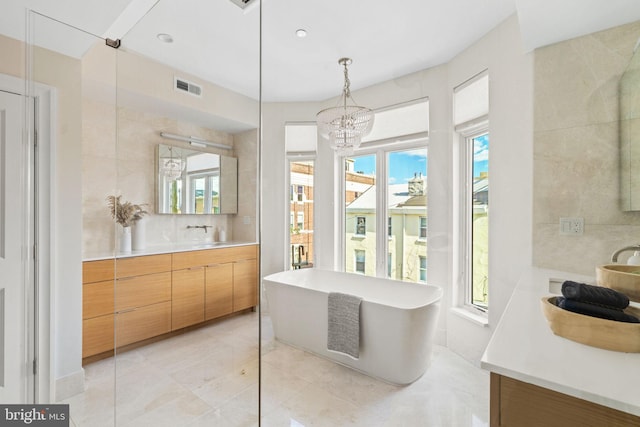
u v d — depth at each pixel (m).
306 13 1.82
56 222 1.72
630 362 0.60
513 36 1.64
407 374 1.85
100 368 2.04
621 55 1.29
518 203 1.63
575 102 1.41
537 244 1.54
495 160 1.76
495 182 1.77
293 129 2.80
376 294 2.61
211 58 1.86
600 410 0.50
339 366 2.12
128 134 2.11
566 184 1.44
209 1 1.65
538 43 1.49
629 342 0.63
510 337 0.74
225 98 1.84
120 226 2.05
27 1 1.39
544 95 1.50
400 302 2.47
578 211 1.41
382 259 2.61
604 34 1.33
